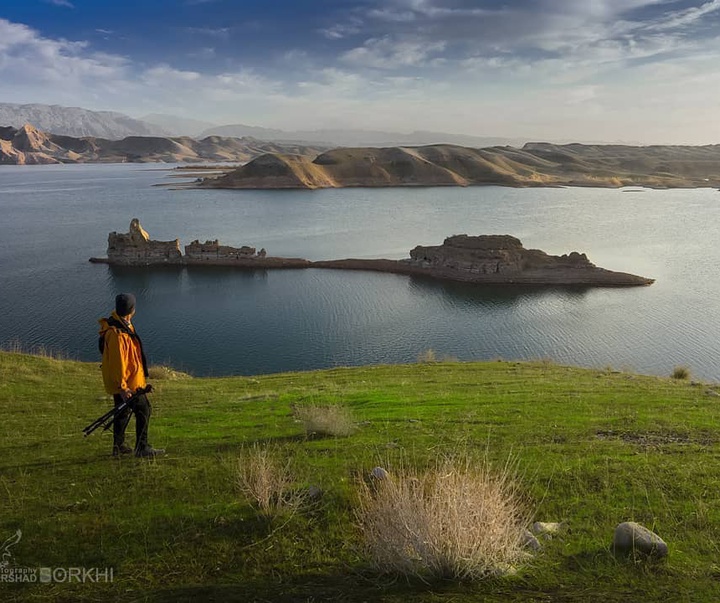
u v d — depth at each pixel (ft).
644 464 30.45
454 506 19.56
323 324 254.06
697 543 21.53
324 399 59.00
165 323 254.88
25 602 19.04
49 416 51.11
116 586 19.81
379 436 38.09
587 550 20.97
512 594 17.99
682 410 48.83
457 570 18.84
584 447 34.73
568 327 245.45
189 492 27.17
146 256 393.09
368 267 381.19
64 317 255.91
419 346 219.20
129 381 32.07
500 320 260.62
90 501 26.55
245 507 25.14
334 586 18.98
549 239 467.93
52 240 457.68
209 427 43.98
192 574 20.42
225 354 208.44
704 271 351.46
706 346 212.64
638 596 17.87
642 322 250.16
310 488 26.35
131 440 39.29
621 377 84.43
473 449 34.24
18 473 31.53
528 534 21.83
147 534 23.22
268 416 49.39
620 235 485.15
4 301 285.23
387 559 19.56
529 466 30.55
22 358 84.17
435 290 325.21
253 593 18.75
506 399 55.88
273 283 343.46
